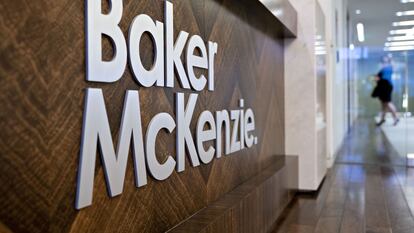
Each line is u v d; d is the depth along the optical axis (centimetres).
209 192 218
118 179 134
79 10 116
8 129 94
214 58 227
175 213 178
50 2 105
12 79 95
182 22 185
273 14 303
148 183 156
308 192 417
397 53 611
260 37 325
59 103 108
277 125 390
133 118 142
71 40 112
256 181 282
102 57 126
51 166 106
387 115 720
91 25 119
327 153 565
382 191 423
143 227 152
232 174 256
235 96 264
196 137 201
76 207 115
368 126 805
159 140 164
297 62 416
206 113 212
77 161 115
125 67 138
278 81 395
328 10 544
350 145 763
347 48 751
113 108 133
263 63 336
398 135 620
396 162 609
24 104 98
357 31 709
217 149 229
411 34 572
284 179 349
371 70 738
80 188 115
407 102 578
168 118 169
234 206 214
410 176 508
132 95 141
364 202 377
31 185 100
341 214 337
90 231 122
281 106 407
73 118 114
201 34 208
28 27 99
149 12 155
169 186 173
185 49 188
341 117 748
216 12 230
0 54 91
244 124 282
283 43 417
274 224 309
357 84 789
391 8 615
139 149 147
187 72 188
